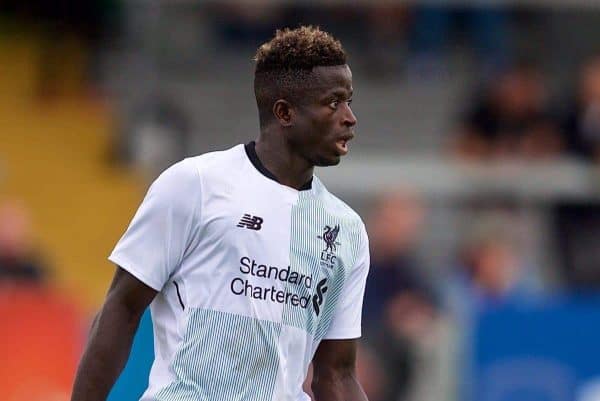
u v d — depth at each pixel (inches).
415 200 1851.6
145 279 619.5
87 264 1902.1
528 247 1784.0
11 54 2133.4
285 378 621.3
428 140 2052.2
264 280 617.0
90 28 2135.8
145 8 2102.6
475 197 1856.5
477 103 1918.1
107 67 2119.8
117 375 628.4
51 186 1985.7
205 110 2063.2
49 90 2108.8
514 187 1850.4
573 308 1440.7
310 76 622.8
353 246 644.7
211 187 620.4
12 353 1347.2
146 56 2105.1
